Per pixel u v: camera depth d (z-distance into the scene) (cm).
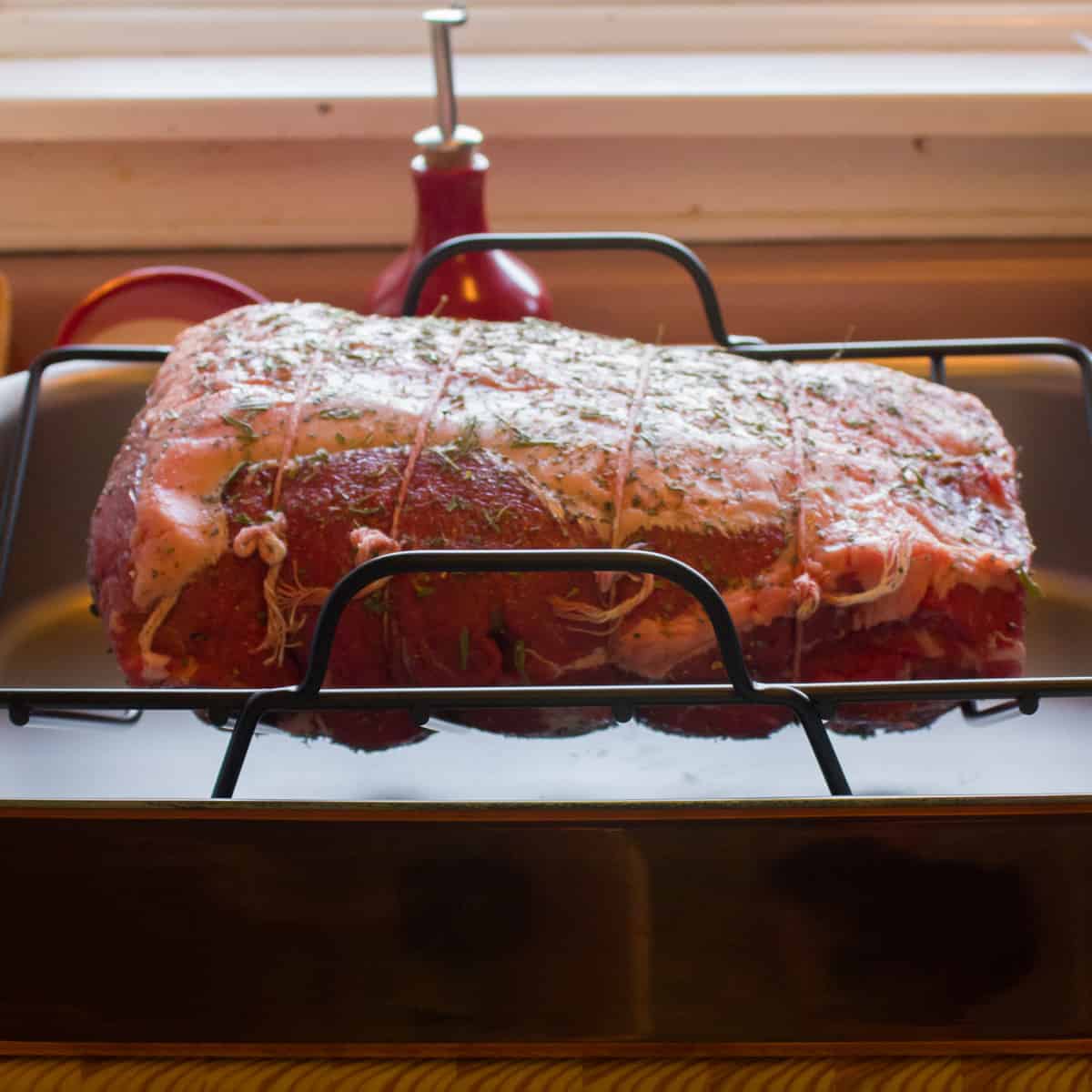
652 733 66
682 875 48
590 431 58
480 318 89
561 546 55
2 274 101
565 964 50
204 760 66
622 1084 52
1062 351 71
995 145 104
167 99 100
